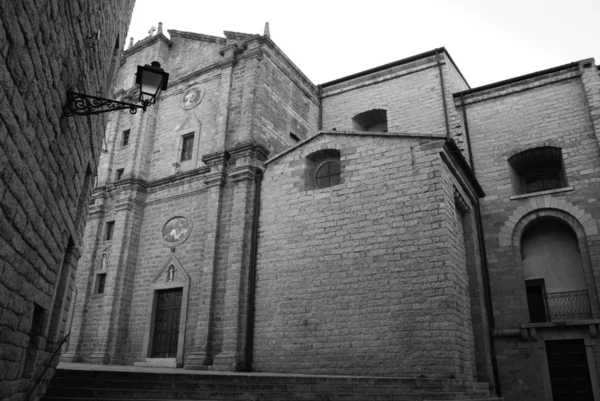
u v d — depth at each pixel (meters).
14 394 6.61
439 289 14.94
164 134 25.05
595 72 21.05
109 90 11.41
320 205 18.08
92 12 7.44
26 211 5.74
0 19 4.21
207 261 19.80
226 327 18.02
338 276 16.77
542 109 21.86
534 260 20.58
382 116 27.05
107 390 9.55
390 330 15.27
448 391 12.81
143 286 22.05
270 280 18.16
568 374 17.61
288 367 16.58
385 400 11.05
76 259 10.23
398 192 16.66
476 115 23.42
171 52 27.55
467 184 19.39
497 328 19.22
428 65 25.58
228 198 20.61
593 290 18.42
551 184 21.88
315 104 27.70
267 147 22.06
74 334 22.59
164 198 23.20
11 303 5.73
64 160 7.31
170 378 10.41
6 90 4.57
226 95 22.92
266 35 23.31
